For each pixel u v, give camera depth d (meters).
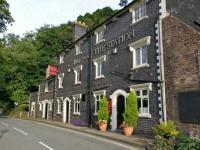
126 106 17.23
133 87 18.05
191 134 12.23
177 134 11.73
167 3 16.55
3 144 12.66
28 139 14.53
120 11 20.66
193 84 13.48
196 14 18.17
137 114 16.91
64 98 31.03
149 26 17.41
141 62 17.89
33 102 45.38
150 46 17.02
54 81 35.72
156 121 15.64
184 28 14.47
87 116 24.50
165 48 15.70
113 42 21.47
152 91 16.31
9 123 26.59
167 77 15.26
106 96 21.58
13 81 52.75
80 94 26.39
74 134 17.92
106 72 22.08
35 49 55.00
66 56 32.25
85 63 26.42
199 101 13.02
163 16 16.25
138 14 19.06
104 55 22.47
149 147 12.05
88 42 26.30
